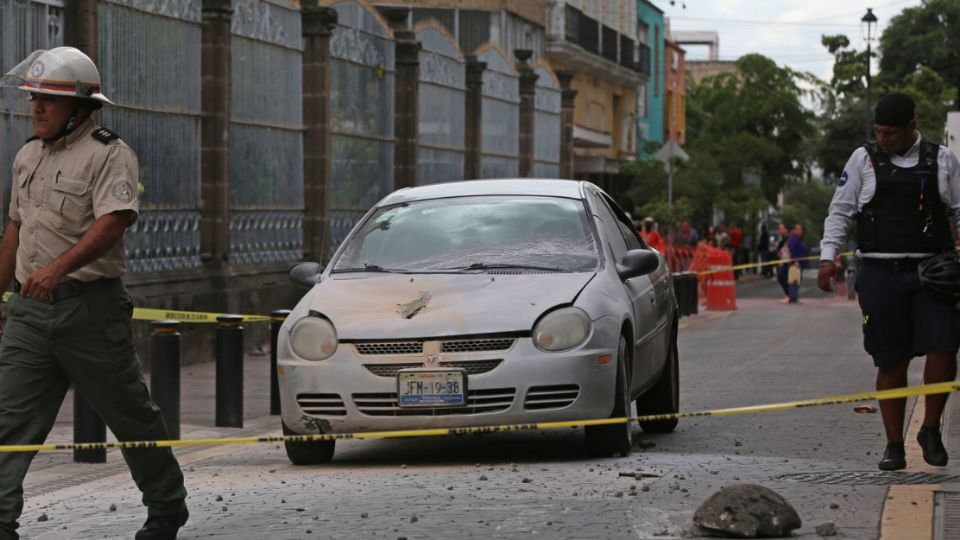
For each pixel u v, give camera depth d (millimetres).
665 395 23438
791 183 136250
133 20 35500
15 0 30781
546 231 21516
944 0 137625
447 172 59094
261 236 42500
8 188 30484
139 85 35781
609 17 117938
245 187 41469
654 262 21328
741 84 134500
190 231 38500
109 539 14734
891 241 17406
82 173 13453
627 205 118625
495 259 20938
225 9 39000
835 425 23594
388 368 19281
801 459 19469
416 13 88562
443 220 21891
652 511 15031
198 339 38125
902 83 138125
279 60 43625
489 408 19141
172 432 22922
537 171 71750
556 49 99875
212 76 39000
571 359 19156
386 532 14375
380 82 51500
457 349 19234
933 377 17312
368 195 50562
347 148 48844
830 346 42062
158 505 14188
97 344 13609
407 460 20703
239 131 41125
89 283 13547
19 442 13508
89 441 21250
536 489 16672
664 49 141750
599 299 19906
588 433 19703
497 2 89375
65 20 32562
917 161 17406
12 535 13258
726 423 24391
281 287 43188
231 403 25688
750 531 13523
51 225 13508
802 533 13688
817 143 137125
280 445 23234
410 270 20922
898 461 17734
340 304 20000
